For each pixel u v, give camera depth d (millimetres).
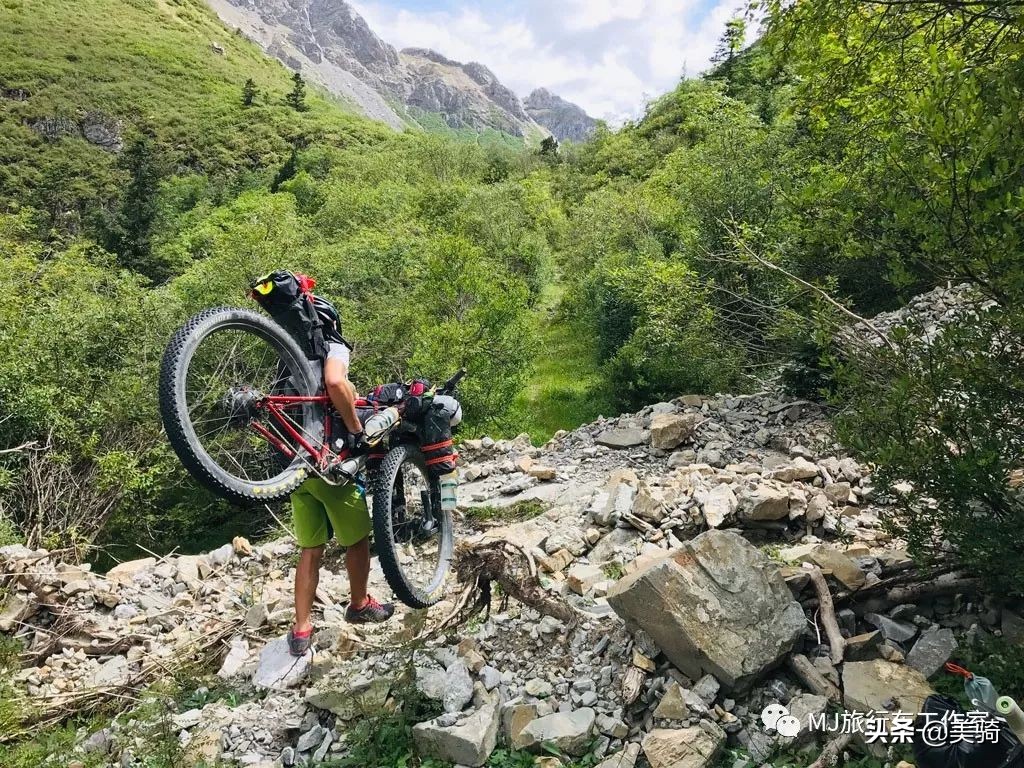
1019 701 3738
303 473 4039
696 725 3818
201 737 4395
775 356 12914
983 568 4152
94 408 16047
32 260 25547
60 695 5316
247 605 6551
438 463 4824
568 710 4184
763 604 4223
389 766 3996
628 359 19891
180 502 17656
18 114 107812
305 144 117312
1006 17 4762
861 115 6176
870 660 4230
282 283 4121
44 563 7145
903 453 4188
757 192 17250
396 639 4934
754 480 7074
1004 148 4125
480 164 85188
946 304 10398
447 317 21734
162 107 123500
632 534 6633
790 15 5410
